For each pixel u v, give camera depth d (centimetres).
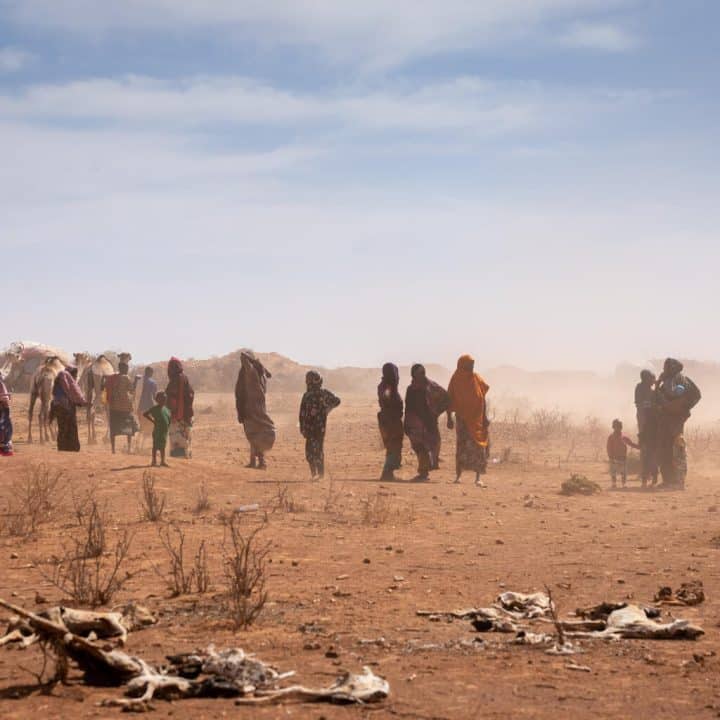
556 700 723
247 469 2198
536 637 902
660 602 1070
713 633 940
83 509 1652
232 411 4716
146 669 749
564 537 1526
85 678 756
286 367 6844
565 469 2659
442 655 848
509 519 1717
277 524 1575
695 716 690
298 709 689
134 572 1208
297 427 3938
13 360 4934
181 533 1453
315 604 1045
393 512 1722
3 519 1554
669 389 2305
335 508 1756
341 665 808
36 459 2041
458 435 2239
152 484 1744
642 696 736
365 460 2736
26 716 668
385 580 1177
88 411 2967
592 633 923
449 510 1797
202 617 984
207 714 674
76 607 1024
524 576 1210
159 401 2056
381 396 2234
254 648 864
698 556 1357
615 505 1969
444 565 1277
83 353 3494
